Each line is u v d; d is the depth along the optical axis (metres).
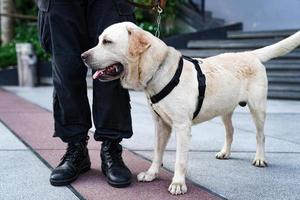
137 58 2.80
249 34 9.20
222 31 9.90
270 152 4.01
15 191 2.98
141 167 3.52
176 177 2.97
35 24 13.27
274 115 5.93
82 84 3.15
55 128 3.19
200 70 3.07
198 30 10.61
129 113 3.19
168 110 2.94
